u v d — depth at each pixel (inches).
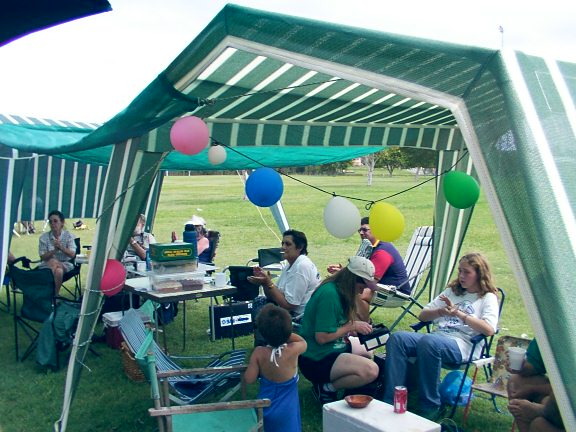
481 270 168.9
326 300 165.8
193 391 160.6
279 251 305.9
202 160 269.4
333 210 166.4
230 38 110.2
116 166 151.2
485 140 95.1
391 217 166.6
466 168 247.8
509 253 91.7
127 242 162.6
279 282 205.6
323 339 165.0
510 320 272.5
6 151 257.0
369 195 1062.4
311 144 211.3
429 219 693.9
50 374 209.3
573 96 95.6
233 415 135.0
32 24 64.2
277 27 104.1
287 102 171.3
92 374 209.3
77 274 300.0
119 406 180.7
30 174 335.6
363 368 163.9
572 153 89.8
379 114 200.2
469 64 96.3
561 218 85.9
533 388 136.5
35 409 179.6
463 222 253.1
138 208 162.9
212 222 716.0
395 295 225.8
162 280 209.8
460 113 99.0
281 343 138.5
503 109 91.6
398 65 101.7
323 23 99.7
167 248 210.7
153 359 141.3
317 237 584.1
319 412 173.3
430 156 932.0
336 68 106.5
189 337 251.1
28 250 529.7
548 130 90.0
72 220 759.7
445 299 164.1
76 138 212.5
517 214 89.7
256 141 198.7
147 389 194.4
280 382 138.2
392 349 165.8
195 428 129.2
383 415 129.5
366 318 199.5
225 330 247.6
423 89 101.5
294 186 1357.0
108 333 238.2
